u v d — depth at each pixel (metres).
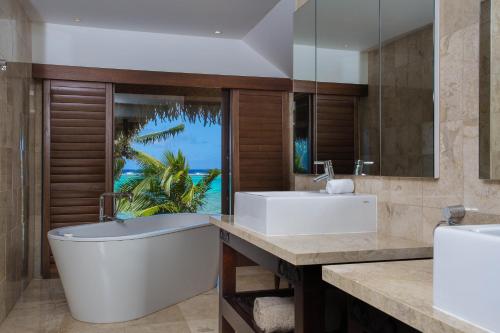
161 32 4.84
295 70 3.18
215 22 4.49
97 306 3.18
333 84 2.66
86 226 3.80
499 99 1.47
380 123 2.19
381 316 1.20
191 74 4.84
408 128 1.96
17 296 3.78
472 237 0.91
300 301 1.63
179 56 4.93
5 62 3.12
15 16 3.72
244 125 5.01
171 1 3.93
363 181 2.34
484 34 1.54
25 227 4.13
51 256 4.49
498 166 1.47
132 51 4.80
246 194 2.31
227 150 5.10
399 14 2.04
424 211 1.86
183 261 3.68
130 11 4.19
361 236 2.03
